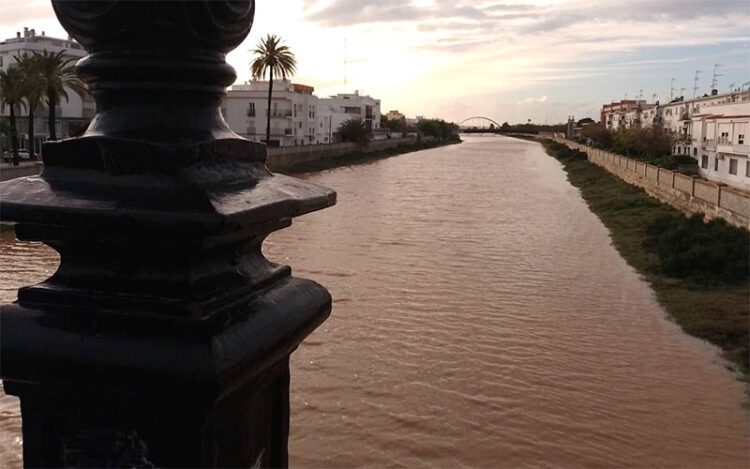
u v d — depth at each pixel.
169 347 1.00
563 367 11.54
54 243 1.12
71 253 1.12
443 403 10.12
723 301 14.94
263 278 1.24
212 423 1.06
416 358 11.81
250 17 1.24
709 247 18.22
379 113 108.44
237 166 1.22
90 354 1.01
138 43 1.13
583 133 83.94
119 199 1.04
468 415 9.78
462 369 11.37
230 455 1.12
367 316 14.06
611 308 15.01
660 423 9.60
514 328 13.53
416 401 10.16
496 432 9.31
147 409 1.05
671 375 11.26
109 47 1.14
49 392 1.08
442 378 11.00
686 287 16.47
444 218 27.80
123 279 1.08
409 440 9.09
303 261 19.09
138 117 1.13
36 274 16.77
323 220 26.62
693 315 14.12
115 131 1.13
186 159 1.08
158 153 1.07
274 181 1.28
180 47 1.14
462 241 22.77
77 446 1.09
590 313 14.62
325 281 16.89
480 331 13.30
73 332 1.05
